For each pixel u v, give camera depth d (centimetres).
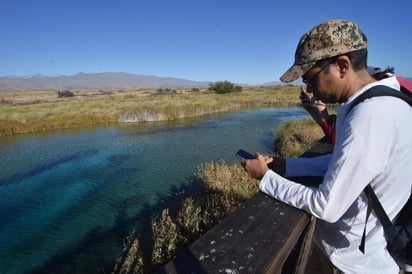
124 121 2541
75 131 2109
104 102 4141
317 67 105
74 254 593
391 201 97
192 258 87
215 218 511
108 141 1689
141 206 796
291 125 1705
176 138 1698
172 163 1184
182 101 3862
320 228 134
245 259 86
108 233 666
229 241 95
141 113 2598
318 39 102
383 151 88
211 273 80
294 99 4269
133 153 1378
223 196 599
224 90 6269
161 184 953
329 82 105
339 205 96
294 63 114
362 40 102
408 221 96
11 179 1059
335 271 138
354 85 103
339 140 97
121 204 817
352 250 118
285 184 122
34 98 6562
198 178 916
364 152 87
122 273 471
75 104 3875
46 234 677
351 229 117
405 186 96
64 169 1163
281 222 106
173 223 524
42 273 539
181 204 657
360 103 94
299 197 112
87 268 541
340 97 108
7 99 6012
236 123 2216
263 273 80
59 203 847
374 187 99
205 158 1235
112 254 581
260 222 107
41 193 925
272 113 2866
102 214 763
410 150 92
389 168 93
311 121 1761
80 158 1323
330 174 97
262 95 5228
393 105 90
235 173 746
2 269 554
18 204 846
